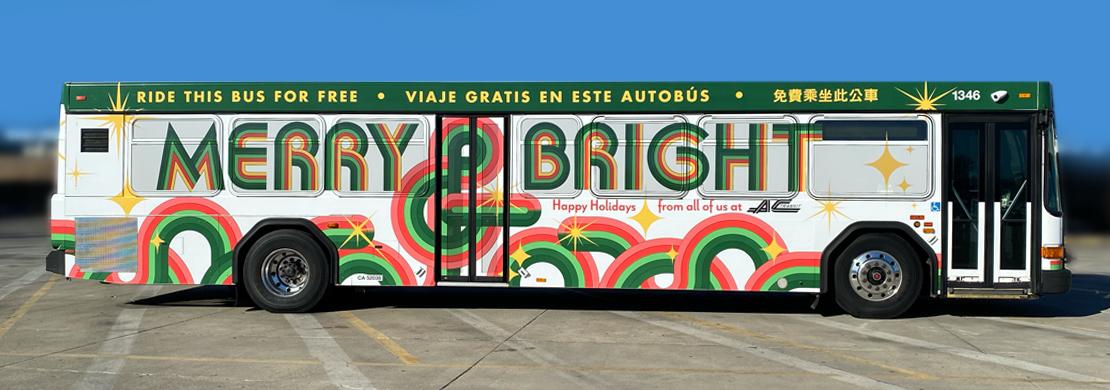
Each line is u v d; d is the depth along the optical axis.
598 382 6.78
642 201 10.02
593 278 10.05
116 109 10.36
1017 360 7.73
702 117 9.98
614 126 10.05
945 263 9.80
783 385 6.71
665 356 7.82
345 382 6.72
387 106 10.21
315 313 10.32
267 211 10.27
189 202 10.32
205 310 10.56
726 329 9.32
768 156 9.92
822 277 9.88
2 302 11.24
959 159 9.87
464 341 8.52
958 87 9.83
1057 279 9.74
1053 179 9.83
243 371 7.09
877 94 9.85
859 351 8.11
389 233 10.23
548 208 10.09
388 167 10.22
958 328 9.46
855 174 9.86
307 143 10.25
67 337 8.67
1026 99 9.78
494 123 10.16
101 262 10.41
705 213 9.97
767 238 9.91
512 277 10.14
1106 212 30.00
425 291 12.48
